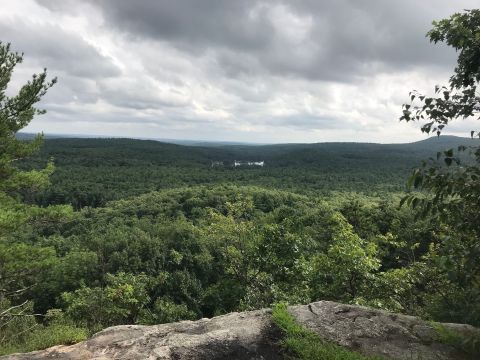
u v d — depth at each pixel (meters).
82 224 49.41
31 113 11.40
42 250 11.38
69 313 18.41
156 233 40.44
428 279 8.43
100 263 31.50
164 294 31.03
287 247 10.30
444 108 3.01
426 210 2.90
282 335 3.70
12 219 10.11
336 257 8.48
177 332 3.87
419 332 3.86
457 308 6.64
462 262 2.83
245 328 3.77
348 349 3.52
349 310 4.27
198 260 32.09
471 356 3.47
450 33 2.99
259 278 10.84
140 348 3.51
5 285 11.45
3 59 10.90
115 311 19.14
